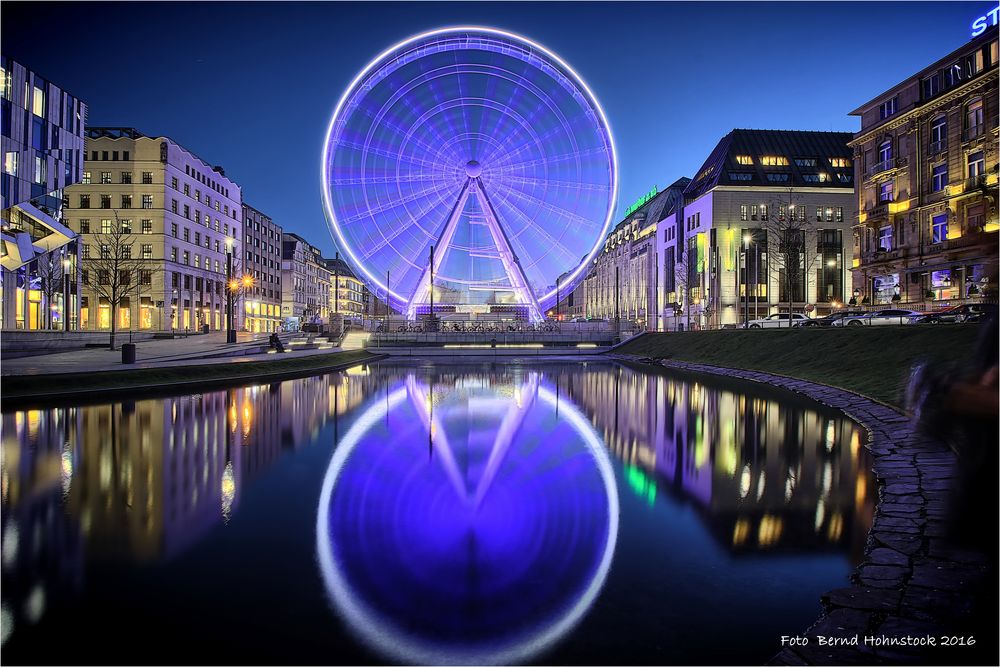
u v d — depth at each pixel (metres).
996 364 5.36
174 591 5.56
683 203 89.62
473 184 54.25
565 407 19.78
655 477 10.09
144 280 72.12
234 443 13.05
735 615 5.13
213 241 88.12
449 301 70.31
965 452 5.80
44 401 20.00
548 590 5.66
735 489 9.27
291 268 127.50
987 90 40.94
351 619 5.06
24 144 46.75
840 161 81.62
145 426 15.18
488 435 14.32
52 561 6.27
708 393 24.08
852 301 54.31
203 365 28.42
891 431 13.99
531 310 69.69
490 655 4.52
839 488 9.23
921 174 46.75
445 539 7.09
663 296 98.25
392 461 11.35
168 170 73.88
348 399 21.88
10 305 48.84
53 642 4.64
